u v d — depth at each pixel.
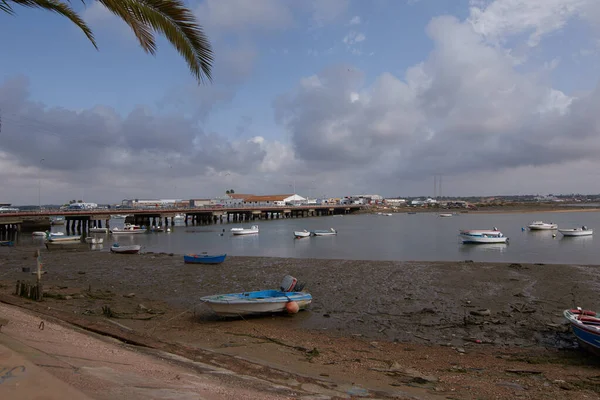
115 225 99.25
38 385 3.96
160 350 9.84
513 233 65.38
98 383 5.14
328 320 15.84
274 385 7.58
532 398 8.42
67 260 34.12
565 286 21.09
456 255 38.53
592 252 40.06
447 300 18.62
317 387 8.07
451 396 8.40
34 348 6.62
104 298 19.31
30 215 65.62
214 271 27.44
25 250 43.00
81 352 7.54
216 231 76.19
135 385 5.45
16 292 18.55
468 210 173.62
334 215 151.50
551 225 68.75
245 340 12.91
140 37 7.19
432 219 116.88
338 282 23.03
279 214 139.62
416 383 9.21
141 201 144.88
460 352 12.03
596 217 116.81
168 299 19.66
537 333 13.88
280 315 16.50
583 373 10.27
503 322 15.13
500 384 9.30
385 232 70.06
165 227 79.19
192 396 5.39
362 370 10.07
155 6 6.91
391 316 16.25
